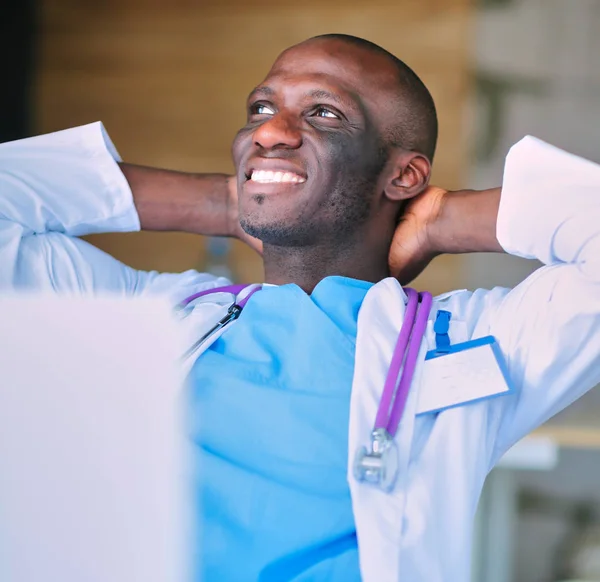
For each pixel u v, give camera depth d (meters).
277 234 1.72
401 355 1.52
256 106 1.81
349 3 4.13
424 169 1.85
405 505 1.38
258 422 1.50
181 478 0.59
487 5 4.02
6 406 0.55
